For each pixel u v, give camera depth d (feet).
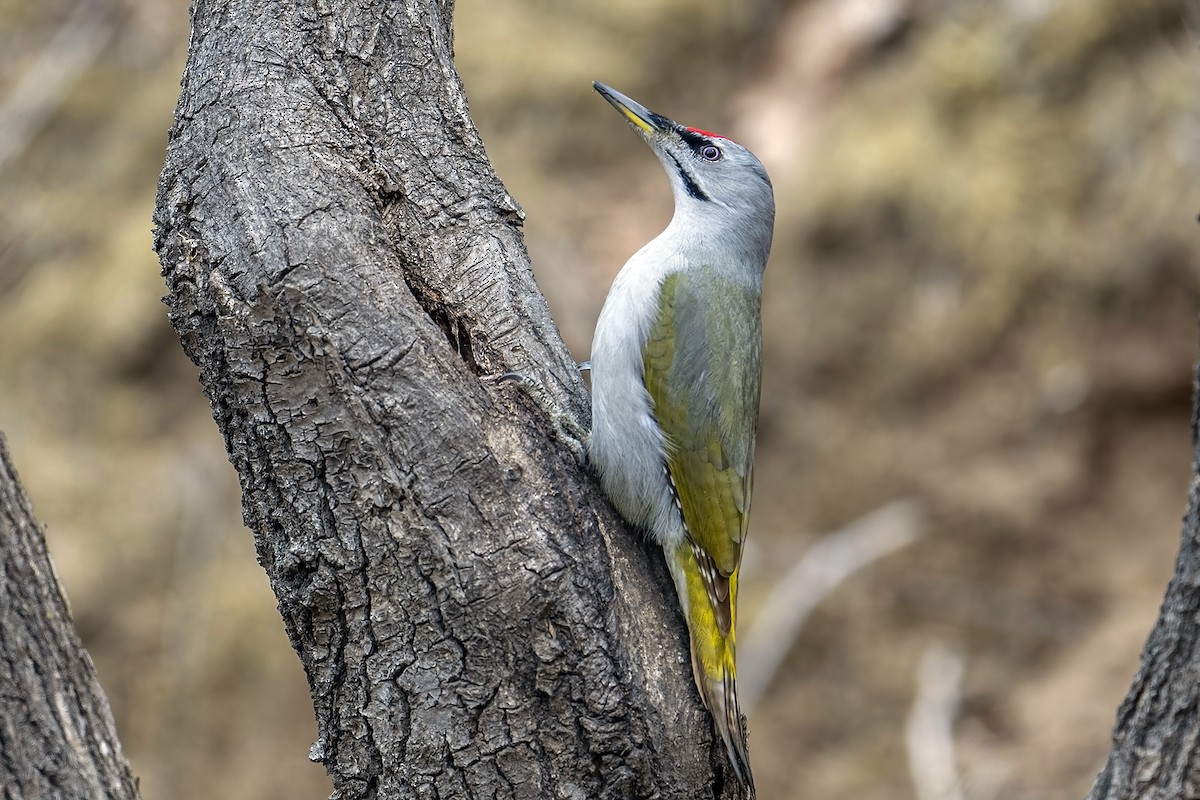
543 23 55.42
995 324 47.83
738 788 18.60
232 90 18.16
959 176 48.78
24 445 50.75
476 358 19.25
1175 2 48.80
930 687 45.98
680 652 18.72
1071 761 43.70
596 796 17.12
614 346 23.73
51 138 55.67
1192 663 15.11
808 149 51.52
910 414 48.37
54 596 18.81
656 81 53.88
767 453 49.14
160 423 51.55
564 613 16.94
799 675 47.06
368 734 17.13
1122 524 46.50
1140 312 46.75
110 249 53.36
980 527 47.24
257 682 47.98
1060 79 49.34
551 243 49.65
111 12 57.21
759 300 25.67
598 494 20.06
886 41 52.54
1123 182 47.47
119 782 18.67
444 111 20.15
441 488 16.87
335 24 19.47
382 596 16.87
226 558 49.67
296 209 17.33
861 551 47.73
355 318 16.98
